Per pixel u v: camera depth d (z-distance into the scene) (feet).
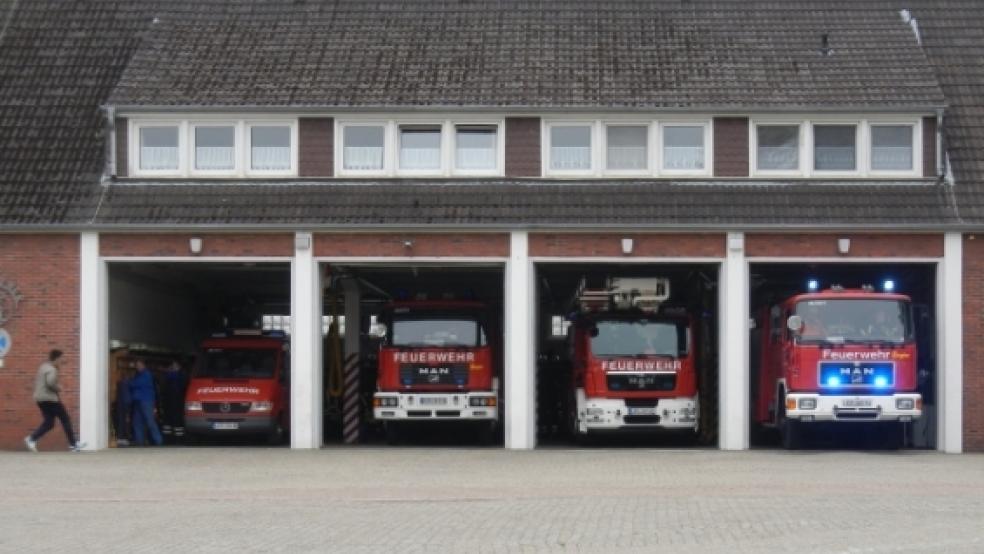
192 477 76.33
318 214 101.19
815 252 99.91
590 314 104.94
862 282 107.24
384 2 116.47
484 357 106.32
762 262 100.32
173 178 103.60
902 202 101.19
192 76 107.76
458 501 62.85
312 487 70.33
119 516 56.95
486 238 100.63
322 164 103.96
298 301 100.73
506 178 103.14
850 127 104.42
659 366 103.71
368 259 100.83
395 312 106.83
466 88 105.60
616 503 61.57
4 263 101.45
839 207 100.94
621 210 100.83
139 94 105.09
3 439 100.63
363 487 70.28
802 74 107.04
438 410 105.50
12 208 101.96
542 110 103.35
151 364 118.42
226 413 111.45
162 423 119.03
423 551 45.62
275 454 94.07
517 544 47.37
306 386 100.42
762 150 104.37
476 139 105.09
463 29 113.29
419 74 107.65
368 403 119.24
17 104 110.32
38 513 58.39
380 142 104.68
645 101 103.81
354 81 106.83
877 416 94.17
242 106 103.76
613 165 104.32
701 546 46.80
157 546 47.57
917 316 101.60
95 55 114.52
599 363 103.81
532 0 116.47
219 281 132.05
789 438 97.50
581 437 109.50
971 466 83.10
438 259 100.63
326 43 111.96
